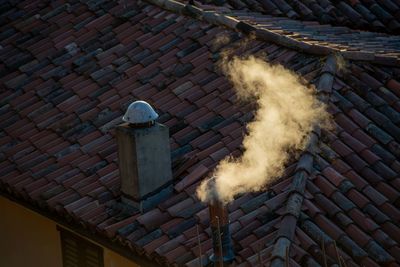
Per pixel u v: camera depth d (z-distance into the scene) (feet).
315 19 128.06
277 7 128.67
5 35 131.13
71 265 108.88
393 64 103.45
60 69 119.85
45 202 99.45
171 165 96.07
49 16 131.44
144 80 111.24
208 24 116.37
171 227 88.79
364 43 117.19
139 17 123.24
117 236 90.33
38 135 110.32
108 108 109.50
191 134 100.01
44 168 104.53
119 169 94.07
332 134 93.71
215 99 103.86
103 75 115.14
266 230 83.46
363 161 91.35
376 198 87.71
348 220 84.53
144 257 88.84
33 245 115.44
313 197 86.48
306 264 79.46
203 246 84.64
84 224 94.27
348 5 130.11
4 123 114.62
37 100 116.26
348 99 98.53
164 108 105.40
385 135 94.84
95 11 128.26
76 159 103.86
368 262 81.41
